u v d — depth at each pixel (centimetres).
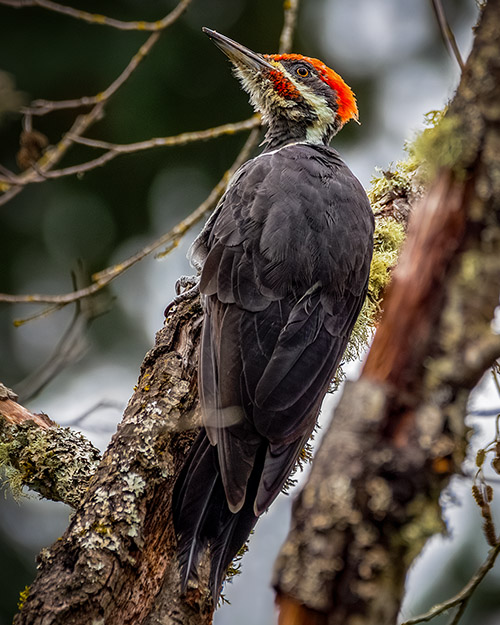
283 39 1115
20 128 1555
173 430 792
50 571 744
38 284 1638
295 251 889
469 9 1566
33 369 1636
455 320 450
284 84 1226
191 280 998
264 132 1585
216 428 772
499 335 443
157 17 1524
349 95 1266
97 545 751
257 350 840
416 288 459
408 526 436
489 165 454
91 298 1114
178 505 745
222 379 820
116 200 1627
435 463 439
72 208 1625
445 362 447
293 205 917
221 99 1556
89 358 1605
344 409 457
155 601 761
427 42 1606
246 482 749
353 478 442
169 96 1544
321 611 436
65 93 1517
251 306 864
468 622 1206
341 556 438
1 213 1612
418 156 516
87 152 1577
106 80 1513
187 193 1620
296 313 865
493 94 457
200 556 729
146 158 1593
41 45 1492
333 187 949
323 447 457
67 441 869
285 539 468
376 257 1001
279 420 795
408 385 450
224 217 939
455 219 457
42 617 718
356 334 1011
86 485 842
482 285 452
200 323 895
